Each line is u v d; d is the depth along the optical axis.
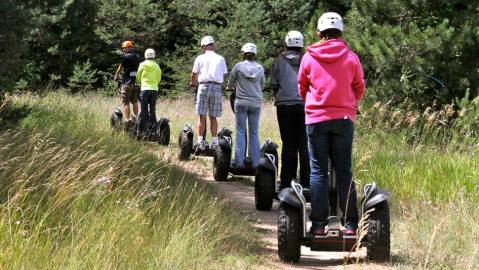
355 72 20.19
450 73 48.75
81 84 98.25
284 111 27.53
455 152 39.19
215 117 41.19
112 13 100.25
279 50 104.31
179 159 41.31
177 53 102.31
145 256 18.39
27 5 26.84
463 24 50.25
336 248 19.94
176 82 100.50
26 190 20.03
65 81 97.81
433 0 51.38
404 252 21.19
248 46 34.88
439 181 31.61
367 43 51.78
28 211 19.59
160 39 107.50
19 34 25.92
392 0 52.62
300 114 27.44
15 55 25.95
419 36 49.12
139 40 104.62
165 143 49.91
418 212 26.03
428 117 44.47
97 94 86.25
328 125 19.89
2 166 21.55
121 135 39.72
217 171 36.12
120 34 100.94
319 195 20.05
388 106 50.03
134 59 52.47
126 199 21.81
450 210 25.44
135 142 38.81
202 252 19.53
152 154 36.19
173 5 104.75
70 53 96.94
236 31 102.00
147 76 49.59
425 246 21.33
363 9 53.84
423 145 41.62
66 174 22.73
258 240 23.69
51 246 17.55
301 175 27.81
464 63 49.31
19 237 17.44
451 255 21.16
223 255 20.73
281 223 20.25
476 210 25.66
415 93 50.12
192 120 66.38
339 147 20.05
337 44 20.17
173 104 79.31
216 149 36.28
